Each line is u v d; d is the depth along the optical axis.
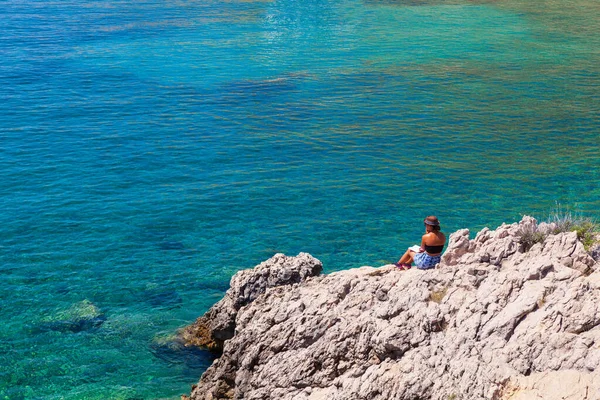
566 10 93.50
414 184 35.97
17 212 31.97
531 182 36.09
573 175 37.06
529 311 13.82
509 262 15.89
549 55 66.94
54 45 68.94
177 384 19.69
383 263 27.73
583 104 50.53
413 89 54.75
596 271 14.57
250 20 85.00
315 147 41.75
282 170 38.06
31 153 39.94
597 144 42.03
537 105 50.28
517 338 13.49
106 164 38.53
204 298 24.80
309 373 16.16
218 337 20.84
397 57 65.94
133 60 63.78
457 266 15.94
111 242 29.25
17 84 54.78
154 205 33.19
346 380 15.27
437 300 15.48
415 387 13.86
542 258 15.06
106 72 59.38
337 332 16.27
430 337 14.68
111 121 46.44
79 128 44.75
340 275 18.77
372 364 15.40
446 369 13.84
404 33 77.75
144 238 29.72
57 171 37.31
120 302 24.45
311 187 35.59
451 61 64.38
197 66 61.94
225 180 36.53
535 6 96.75
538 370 12.82
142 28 78.75
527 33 78.06
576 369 12.49
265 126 45.75
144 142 42.34
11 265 27.02
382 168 38.25
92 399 19.05
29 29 76.50
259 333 17.58
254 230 30.70
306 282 19.20
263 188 35.47
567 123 46.09
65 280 25.97
